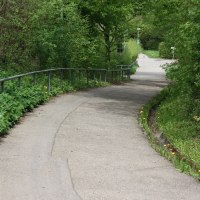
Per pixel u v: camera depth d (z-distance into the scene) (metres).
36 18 20.58
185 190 6.99
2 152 8.66
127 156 9.01
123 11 27.70
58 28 21.06
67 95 18.12
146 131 11.73
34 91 14.75
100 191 6.72
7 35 20.31
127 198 6.47
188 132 11.60
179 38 14.25
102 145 9.87
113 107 16.02
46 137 10.19
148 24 29.77
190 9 12.37
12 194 6.42
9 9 20.45
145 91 23.83
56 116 12.94
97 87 23.78
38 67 21.23
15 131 10.55
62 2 21.52
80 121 12.54
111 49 36.78
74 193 6.57
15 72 19.83
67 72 21.36
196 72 12.84
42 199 6.28
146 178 7.53
